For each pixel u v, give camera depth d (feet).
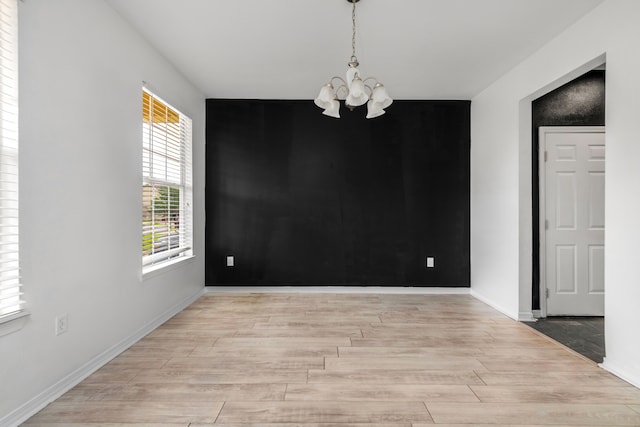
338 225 15.74
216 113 15.64
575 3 8.29
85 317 7.66
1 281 5.48
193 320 11.62
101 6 8.20
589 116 12.44
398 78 13.17
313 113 15.76
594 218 12.35
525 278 11.75
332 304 13.69
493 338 10.05
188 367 8.09
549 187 12.42
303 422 5.99
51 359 6.68
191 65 12.10
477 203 14.97
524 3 8.35
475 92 14.75
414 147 15.80
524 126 11.73
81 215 7.54
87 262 7.74
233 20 9.23
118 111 8.91
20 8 5.98
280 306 13.35
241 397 6.78
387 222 15.75
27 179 6.15
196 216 14.58
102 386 7.19
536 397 6.81
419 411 6.32
